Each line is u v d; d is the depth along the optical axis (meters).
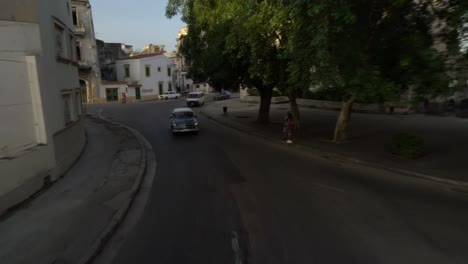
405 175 11.60
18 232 7.38
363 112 27.67
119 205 8.98
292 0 9.84
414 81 9.82
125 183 10.99
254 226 7.72
